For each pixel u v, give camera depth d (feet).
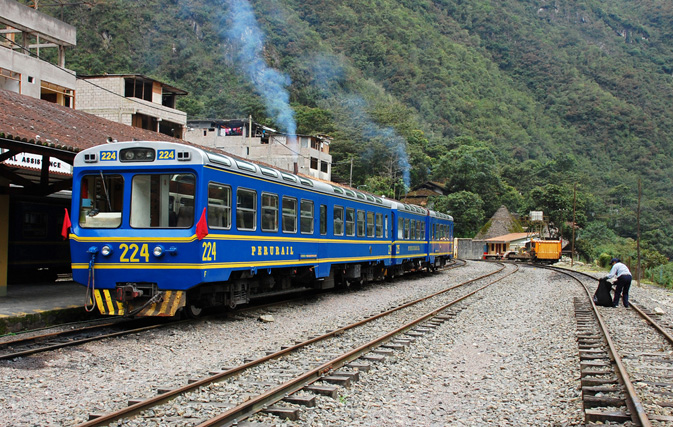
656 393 21.22
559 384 22.56
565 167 299.17
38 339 27.73
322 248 49.75
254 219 38.14
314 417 17.56
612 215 260.62
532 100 492.54
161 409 17.52
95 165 32.89
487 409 19.19
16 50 78.54
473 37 547.08
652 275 114.83
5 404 18.08
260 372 22.70
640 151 410.93
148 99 113.80
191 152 31.99
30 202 51.80
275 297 52.75
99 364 23.90
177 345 28.40
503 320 40.96
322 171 177.06
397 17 460.96
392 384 22.08
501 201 250.16
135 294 31.83
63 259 55.42
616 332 35.88
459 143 300.40
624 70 547.90
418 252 82.58
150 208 32.35
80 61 258.57
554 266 145.48
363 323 36.50
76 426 15.17
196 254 31.45
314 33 350.23
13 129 33.55
